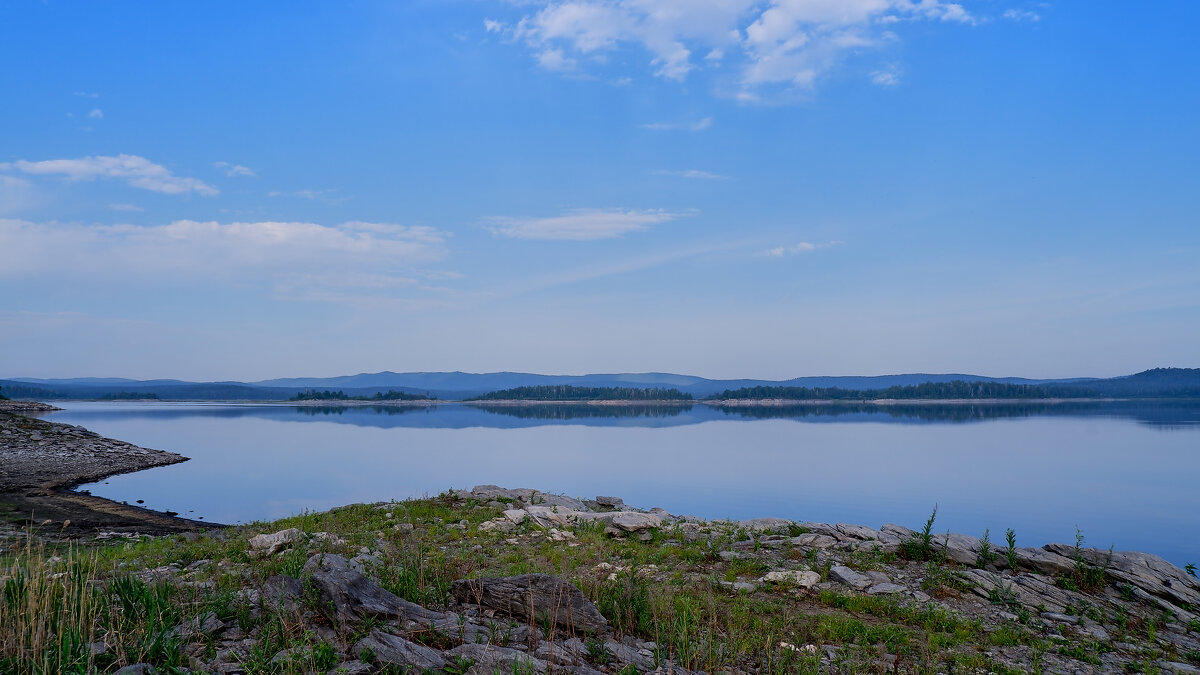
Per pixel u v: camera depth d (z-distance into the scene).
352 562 12.29
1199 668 9.50
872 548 15.02
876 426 175.25
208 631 8.41
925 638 9.57
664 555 15.20
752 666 8.59
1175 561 32.03
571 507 22.27
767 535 17.19
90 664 7.11
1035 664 9.18
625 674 7.56
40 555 10.17
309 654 7.54
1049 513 45.22
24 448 55.12
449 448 95.38
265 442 101.31
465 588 9.84
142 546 17.86
